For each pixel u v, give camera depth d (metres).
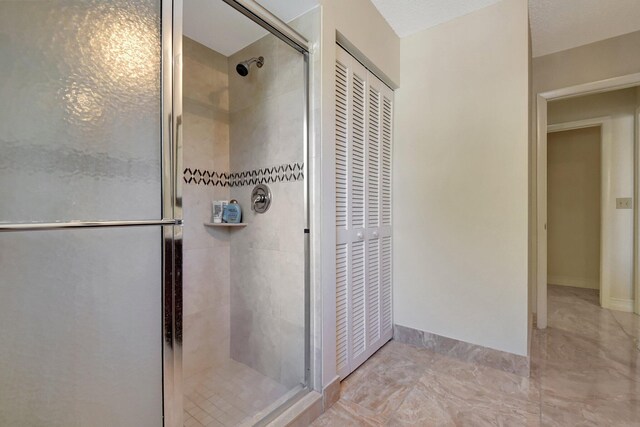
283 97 1.58
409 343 2.06
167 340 0.89
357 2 1.62
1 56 0.62
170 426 0.89
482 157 1.79
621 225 2.74
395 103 2.13
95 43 0.75
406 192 2.08
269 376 1.66
